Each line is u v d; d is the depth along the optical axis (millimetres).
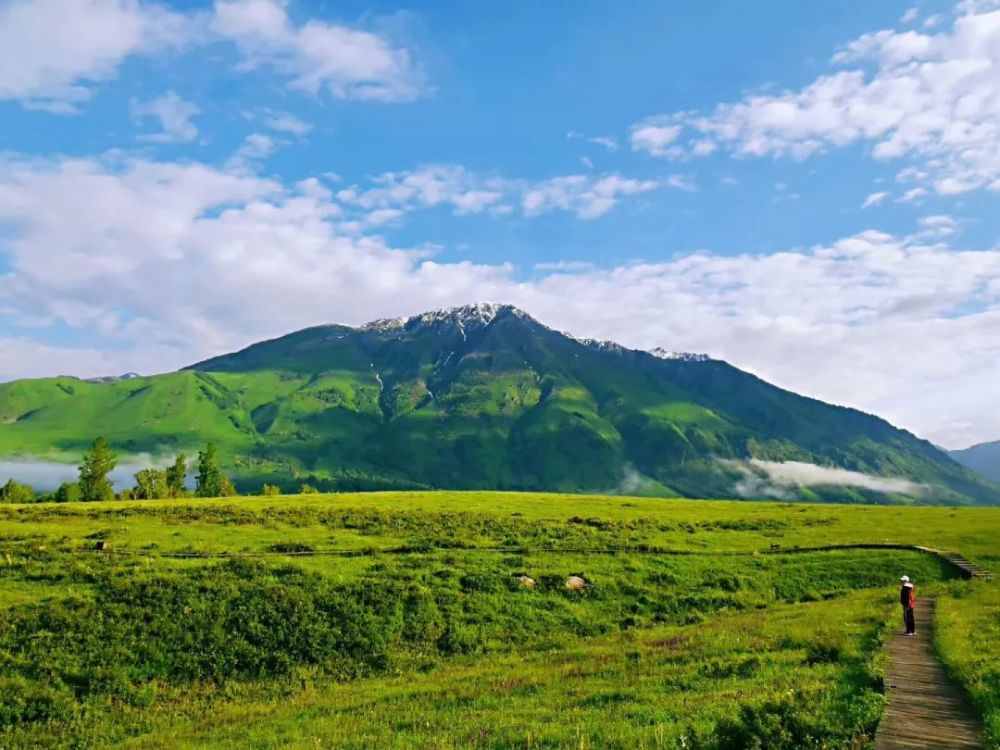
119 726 30188
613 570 55000
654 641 37625
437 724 23922
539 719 22938
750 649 31859
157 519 66625
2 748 27547
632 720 21453
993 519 86062
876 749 16141
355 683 35531
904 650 28047
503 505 88688
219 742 25016
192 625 39844
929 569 57406
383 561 53000
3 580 44500
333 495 101375
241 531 62219
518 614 46344
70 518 66375
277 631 40375
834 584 54812
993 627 30578
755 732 16953
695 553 61562
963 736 17094
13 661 34500
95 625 38625
